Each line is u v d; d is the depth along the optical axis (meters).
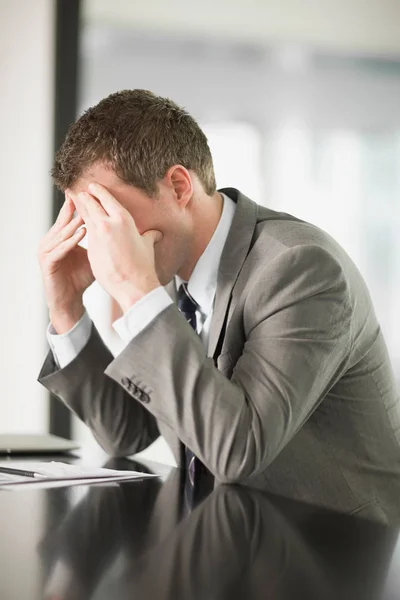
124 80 4.90
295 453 1.72
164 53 4.95
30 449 2.05
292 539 1.14
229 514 1.29
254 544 1.11
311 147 5.23
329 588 0.93
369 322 1.78
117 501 1.39
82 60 4.51
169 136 1.72
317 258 1.63
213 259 1.79
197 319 1.88
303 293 1.60
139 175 1.68
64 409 4.38
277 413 1.53
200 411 1.52
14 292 4.34
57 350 1.99
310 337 1.58
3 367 4.32
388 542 1.13
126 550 1.08
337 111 5.23
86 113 1.74
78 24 4.43
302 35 4.85
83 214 1.68
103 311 4.44
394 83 5.28
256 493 1.47
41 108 4.38
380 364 1.81
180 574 0.97
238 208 1.81
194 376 1.52
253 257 1.71
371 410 1.78
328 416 1.75
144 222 1.70
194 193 1.77
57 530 1.18
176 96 4.98
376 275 5.41
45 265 1.94
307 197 5.25
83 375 1.98
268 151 5.16
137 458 2.01
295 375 1.55
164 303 1.58
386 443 1.79
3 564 1.01
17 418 4.33
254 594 0.91
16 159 4.34
